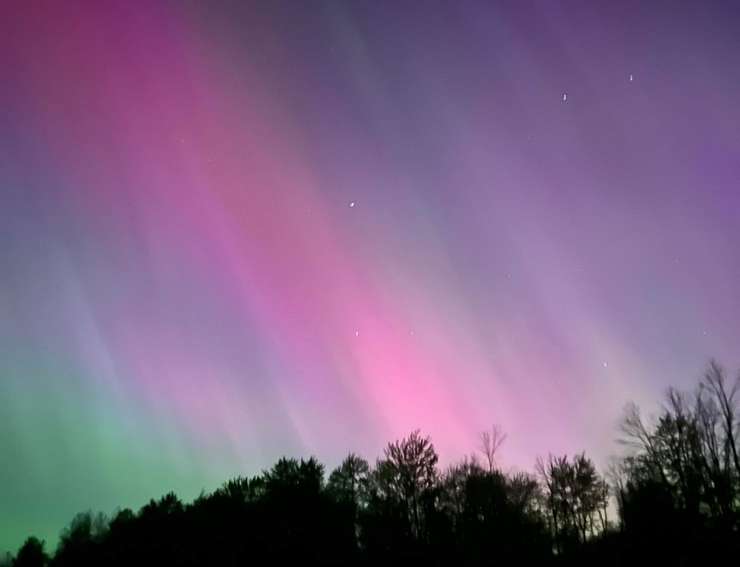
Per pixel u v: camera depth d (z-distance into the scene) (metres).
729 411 43.50
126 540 43.22
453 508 50.31
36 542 66.69
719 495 40.94
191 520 43.50
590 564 42.41
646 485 42.69
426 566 41.91
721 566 35.94
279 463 47.06
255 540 40.81
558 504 56.06
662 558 38.50
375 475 52.47
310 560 40.19
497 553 44.28
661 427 45.78
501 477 52.44
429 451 51.75
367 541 44.22
